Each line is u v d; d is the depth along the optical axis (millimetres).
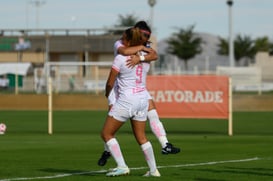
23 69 146500
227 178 29531
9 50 177125
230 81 58438
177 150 30266
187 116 59000
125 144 48750
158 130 30391
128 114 28609
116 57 28484
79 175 30516
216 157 39594
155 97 59062
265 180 28891
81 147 46344
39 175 30578
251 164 35562
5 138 55375
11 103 108938
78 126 74062
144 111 28859
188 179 29078
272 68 172500
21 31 170000
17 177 29797
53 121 81938
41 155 40719
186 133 64250
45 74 130250
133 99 28438
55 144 48875
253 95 105000
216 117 58906
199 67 192625
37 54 178125
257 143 50062
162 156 40219
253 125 76062
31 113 98188
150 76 59062
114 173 29500
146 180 28484
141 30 28719
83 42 180375
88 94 111562
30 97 108500
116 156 29391
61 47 180750
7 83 140375
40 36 179250
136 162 36500
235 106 105500
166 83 58938
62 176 30109
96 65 130750
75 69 154875
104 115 93500
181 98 58906
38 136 58094
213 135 60344
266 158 38906
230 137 56812
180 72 138375
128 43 28859
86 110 105875
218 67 139500
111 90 29203
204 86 58688
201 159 38375
